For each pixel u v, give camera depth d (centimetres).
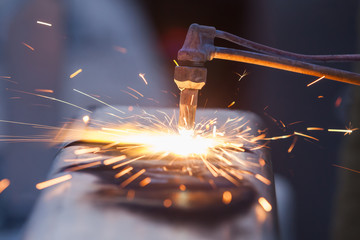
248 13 437
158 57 591
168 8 563
